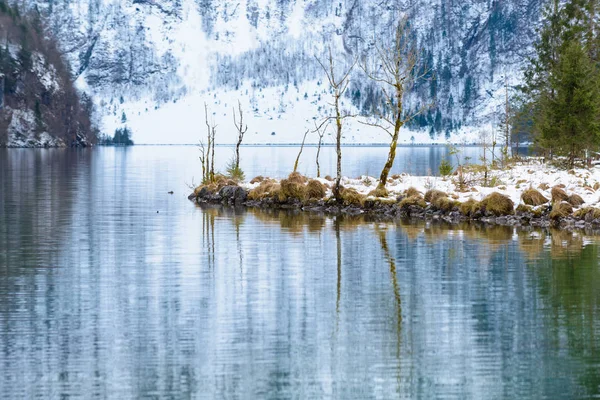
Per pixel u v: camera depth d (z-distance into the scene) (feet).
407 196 222.07
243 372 85.15
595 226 186.60
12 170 481.05
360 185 260.83
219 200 261.65
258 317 104.88
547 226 188.65
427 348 92.38
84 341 94.79
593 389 80.59
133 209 239.50
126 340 95.20
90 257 149.48
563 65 287.28
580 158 315.99
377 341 94.99
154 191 314.35
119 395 79.15
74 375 84.17
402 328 99.86
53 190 317.42
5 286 122.83
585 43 333.42
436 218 206.90
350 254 150.30
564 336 96.48
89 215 222.28
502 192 209.97
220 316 105.29
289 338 95.86
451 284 123.13
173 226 194.90
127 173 463.01
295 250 155.63
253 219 208.95
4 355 89.81
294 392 80.23
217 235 177.78
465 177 260.21
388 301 112.98
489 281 125.08
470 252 151.23
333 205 231.50
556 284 122.42
